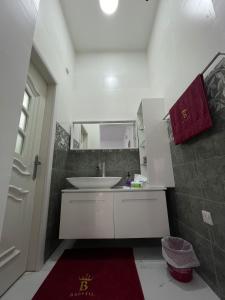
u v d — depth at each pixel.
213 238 0.95
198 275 1.11
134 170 2.04
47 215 1.34
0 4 0.60
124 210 1.42
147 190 1.46
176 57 1.45
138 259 1.36
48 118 1.48
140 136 2.05
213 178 0.94
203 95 0.96
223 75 0.84
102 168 1.99
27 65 0.77
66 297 0.92
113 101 2.31
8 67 0.64
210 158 0.97
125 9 1.98
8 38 0.64
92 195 1.45
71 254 1.45
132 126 2.21
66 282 1.05
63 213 1.42
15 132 0.68
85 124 2.21
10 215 1.02
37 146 1.36
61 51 1.82
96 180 1.54
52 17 1.59
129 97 2.32
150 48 2.31
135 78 2.40
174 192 1.52
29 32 0.79
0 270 0.93
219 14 0.85
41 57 1.29
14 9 0.69
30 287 1.00
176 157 1.46
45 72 1.43
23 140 1.20
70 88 2.17
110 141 2.14
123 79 2.40
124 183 1.99
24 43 0.75
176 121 1.31
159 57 1.92
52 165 1.46
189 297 0.92
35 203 1.29
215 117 0.91
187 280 1.04
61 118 1.76
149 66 2.38
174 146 1.50
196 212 1.13
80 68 2.45
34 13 0.85
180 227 1.38
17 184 1.10
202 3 1.02
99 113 2.26
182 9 1.31
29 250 1.21
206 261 1.02
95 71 2.44
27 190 1.21
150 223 1.39
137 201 1.44
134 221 1.40
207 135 0.99
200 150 1.07
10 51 0.65
